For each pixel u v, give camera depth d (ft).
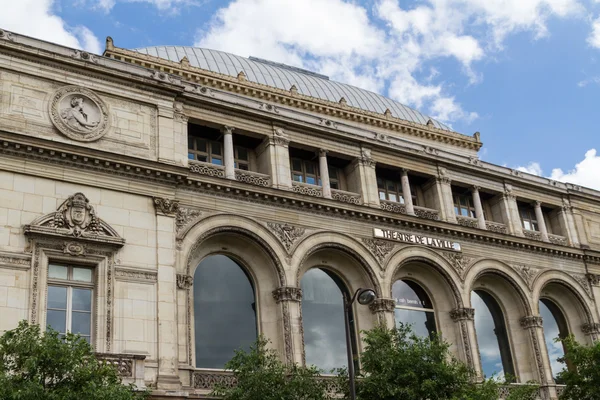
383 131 174.91
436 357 106.22
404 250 135.33
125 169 107.65
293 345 114.73
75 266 100.22
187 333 106.32
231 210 117.91
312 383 98.58
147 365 98.37
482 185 155.43
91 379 75.97
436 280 140.67
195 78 154.40
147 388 94.07
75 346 78.74
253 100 129.70
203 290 115.44
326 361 123.24
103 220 103.30
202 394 103.60
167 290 104.37
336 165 141.28
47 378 75.77
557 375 142.10
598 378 126.62
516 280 148.25
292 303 117.80
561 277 156.25
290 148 133.59
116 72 112.78
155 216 108.27
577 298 157.48
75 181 103.19
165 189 110.93
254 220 119.34
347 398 104.99
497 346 147.33
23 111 103.35
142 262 104.06
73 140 105.70
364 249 129.80
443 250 140.46
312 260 127.95
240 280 120.16
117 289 100.37
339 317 128.26
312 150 134.82
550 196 166.71
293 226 123.54
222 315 115.65
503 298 150.30
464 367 106.73
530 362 145.07
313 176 138.21
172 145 114.73
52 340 75.77
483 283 148.97
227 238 119.03
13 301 92.89
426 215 144.05
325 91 188.55
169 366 99.96
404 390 100.12
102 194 104.88
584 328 156.46
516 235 152.97
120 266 101.91
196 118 121.29
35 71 106.32
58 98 106.83
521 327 148.15
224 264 119.65
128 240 104.17
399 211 139.85
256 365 96.94
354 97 193.47
